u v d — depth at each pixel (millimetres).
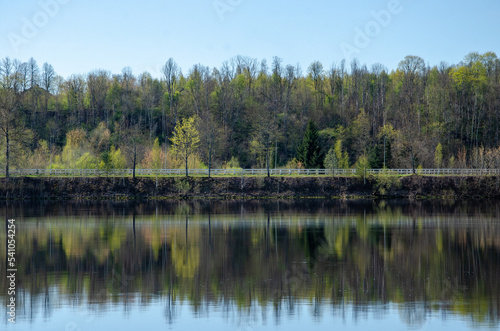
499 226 63812
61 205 84125
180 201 90438
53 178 93312
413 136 107000
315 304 34594
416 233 58938
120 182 94500
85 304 34594
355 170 98688
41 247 50812
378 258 46375
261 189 95688
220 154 113812
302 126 129000
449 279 39531
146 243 53031
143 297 35875
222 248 50719
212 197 93875
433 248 50531
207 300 35312
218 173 99312
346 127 128250
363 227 63344
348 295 36125
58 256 46969
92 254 47844
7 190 90188
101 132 112125
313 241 54250
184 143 98312
